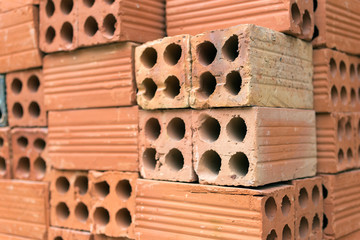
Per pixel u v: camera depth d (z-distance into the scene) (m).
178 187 1.07
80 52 1.17
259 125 1.02
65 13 1.19
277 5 1.07
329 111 1.14
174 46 1.10
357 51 1.21
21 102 1.25
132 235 1.13
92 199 1.17
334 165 1.14
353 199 1.18
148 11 1.15
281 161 1.06
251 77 1.02
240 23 1.09
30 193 1.23
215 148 1.05
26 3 1.22
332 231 1.14
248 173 1.02
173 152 1.10
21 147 1.27
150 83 1.12
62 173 1.20
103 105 1.15
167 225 1.08
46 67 1.21
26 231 1.24
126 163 1.13
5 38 1.25
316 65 1.15
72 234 1.18
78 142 1.18
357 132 1.21
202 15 1.12
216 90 1.04
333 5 1.16
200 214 1.06
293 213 1.07
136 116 1.12
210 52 1.08
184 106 1.07
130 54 1.12
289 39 1.09
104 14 1.13
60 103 1.19
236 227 1.03
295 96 1.10
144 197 1.10
